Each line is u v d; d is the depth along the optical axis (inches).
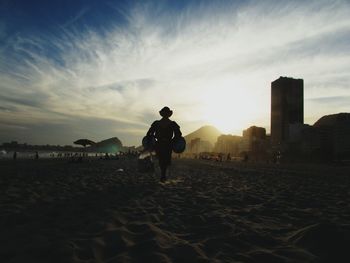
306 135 4379.9
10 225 154.6
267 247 128.6
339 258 114.0
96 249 118.0
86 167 778.2
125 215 179.3
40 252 113.4
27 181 375.9
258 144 6053.2
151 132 359.9
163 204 221.9
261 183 434.9
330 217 189.5
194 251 119.3
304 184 438.6
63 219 166.9
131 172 574.9
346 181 526.3
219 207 217.2
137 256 112.2
